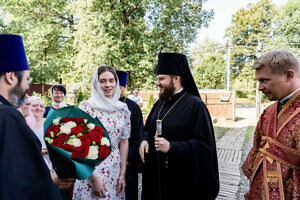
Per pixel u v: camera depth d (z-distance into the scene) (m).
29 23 16.97
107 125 2.07
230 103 13.97
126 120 2.25
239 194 3.93
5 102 1.08
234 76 35.94
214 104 14.41
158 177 2.20
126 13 15.51
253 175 1.56
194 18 16.03
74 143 1.37
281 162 1.38
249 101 28.45
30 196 0.98
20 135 1.01
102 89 2.13
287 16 25.86
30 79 1.24
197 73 34.31
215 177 2.03
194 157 1.96
